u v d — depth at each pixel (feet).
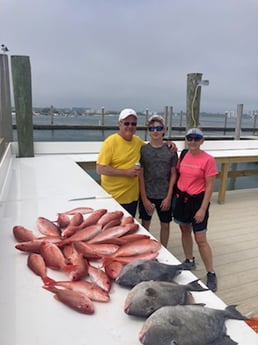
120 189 8.53
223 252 10.69
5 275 4.16
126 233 5.46
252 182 23.91
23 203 7.51
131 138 8.55
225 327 3.24
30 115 14.24
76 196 8.18
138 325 3.30
